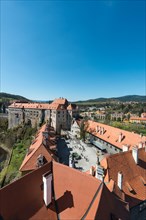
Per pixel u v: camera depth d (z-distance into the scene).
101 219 15.27
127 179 28.89
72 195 18.09
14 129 118.69
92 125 86.62
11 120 146.75
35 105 135.88
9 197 16.11
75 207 17.11
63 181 19.55
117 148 59.62
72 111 121.69
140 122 146.62
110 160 29.56
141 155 34.34
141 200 27.31
